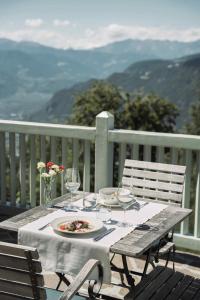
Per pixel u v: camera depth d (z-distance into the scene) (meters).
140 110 37.47
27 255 2.11
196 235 4.49
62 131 4.91
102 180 4.78
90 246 2.63
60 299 2.26
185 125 42.38
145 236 2.77
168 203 3.68
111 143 4.74
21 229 2.85
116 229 2.87
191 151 4.39
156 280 2.82
